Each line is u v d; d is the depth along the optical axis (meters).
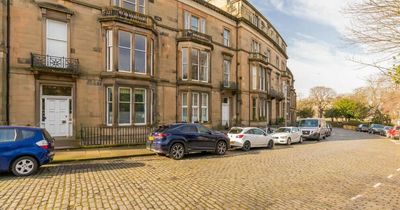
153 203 6.15
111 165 10.82
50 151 9.54
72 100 15.77
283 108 44.06
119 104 16.84
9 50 13.79
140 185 7.69
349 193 7.33
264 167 10.95
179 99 21.66
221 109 25.88
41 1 14.78
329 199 6.75
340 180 8.86
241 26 28.14
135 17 17.61
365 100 64.50
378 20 7.54
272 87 37.41
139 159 12.45
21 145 8.82
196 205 6.07
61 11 15.29
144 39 18.20
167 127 13.07
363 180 8.93
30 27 14.42
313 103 88.88
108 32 16.88
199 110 22.73
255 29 30.81
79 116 15.90
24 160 8.81
